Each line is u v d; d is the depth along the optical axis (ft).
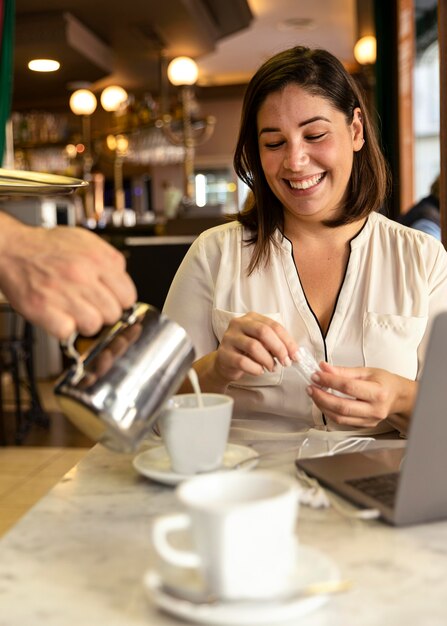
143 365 2.84
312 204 4.66
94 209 30.73
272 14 24.84
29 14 20.30
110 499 2.92
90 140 25.91
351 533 2.52
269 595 1.92
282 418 4.73
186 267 5.23
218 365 3.96
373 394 3.65
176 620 1.97
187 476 2.96
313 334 4.77
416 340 4.71
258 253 4.93
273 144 4.66
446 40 5.93
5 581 2.22
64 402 2.79
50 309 2.58
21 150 26.86
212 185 35.55
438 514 2.60
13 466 11.98
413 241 4.84
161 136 24.85
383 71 15.81
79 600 2.09
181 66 21.40
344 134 4.64
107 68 23.90
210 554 1.90
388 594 2.09
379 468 3.11
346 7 24.12
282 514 1.92
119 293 2.70
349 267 4.82
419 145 14.02
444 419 2.47
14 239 2.68
